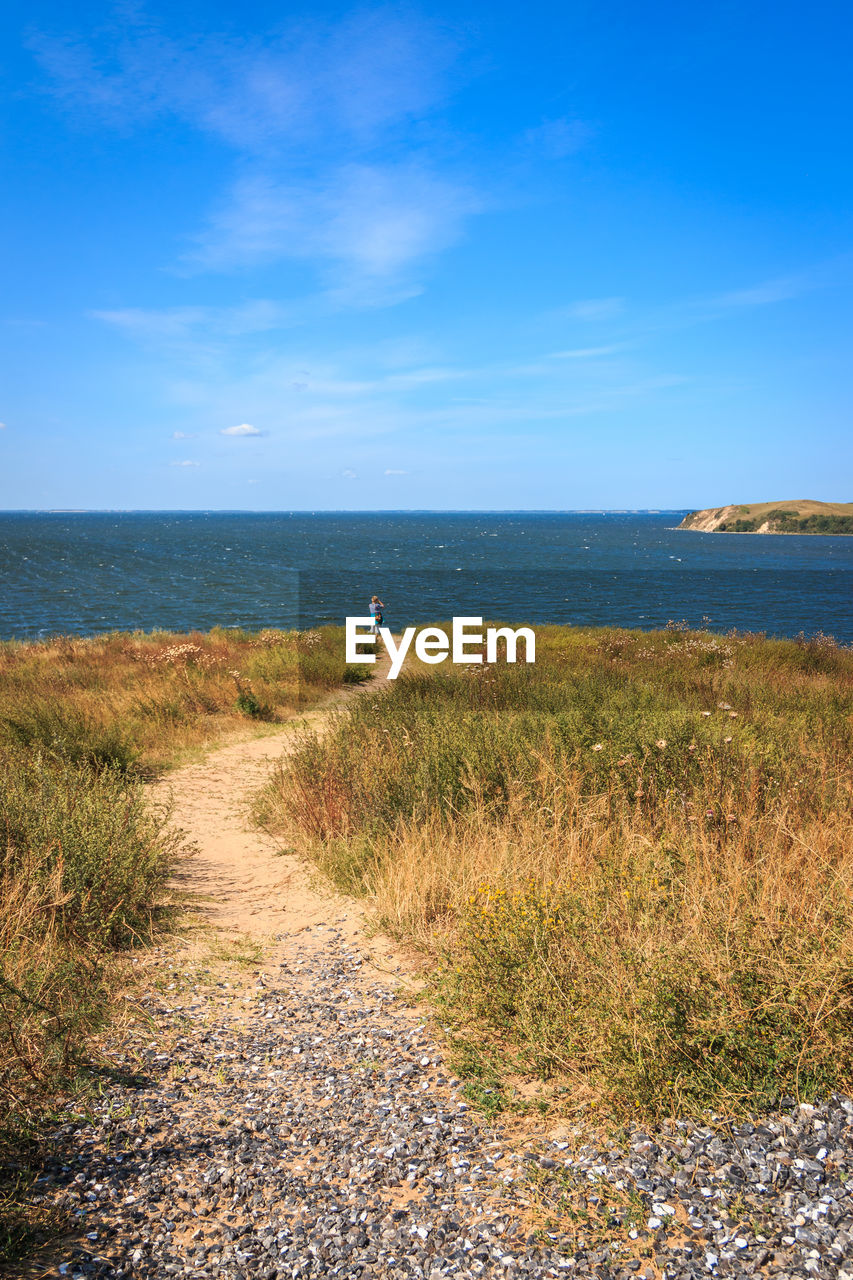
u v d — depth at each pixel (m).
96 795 6.45
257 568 78.31
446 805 6.53
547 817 5.83
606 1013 3.22
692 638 16.78
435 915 5.19
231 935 5.16
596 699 9.16
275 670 15.72
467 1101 3.15
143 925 5.10
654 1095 2.91
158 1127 2.98
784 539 148.00
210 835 7.56
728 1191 2.43
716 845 4.87
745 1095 2.85
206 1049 3.66
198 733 11.95
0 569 73.94
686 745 6.52
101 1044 3.60
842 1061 2.94
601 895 4.29
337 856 6.45
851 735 7.48
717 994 3.12
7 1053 3.15
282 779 8.47
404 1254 2.27
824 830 4.81
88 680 14.62
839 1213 2.29
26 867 4.81
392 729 8.57
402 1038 3.75
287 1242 2.34
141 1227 2.41
